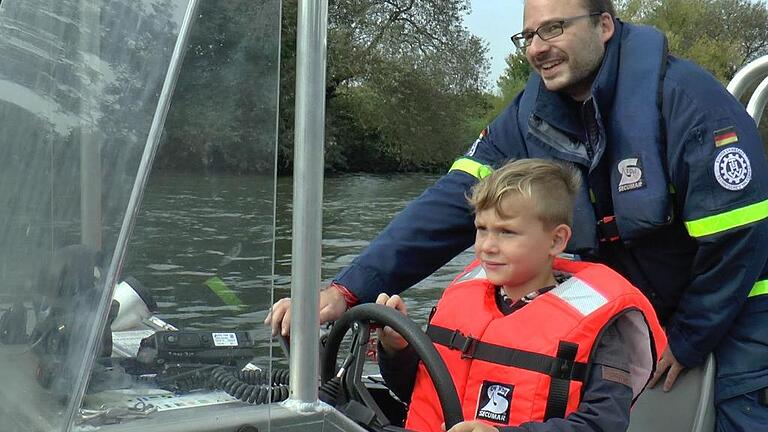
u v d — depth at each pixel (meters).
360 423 1.35
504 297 1.66
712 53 28.53
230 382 1.03
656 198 1.90
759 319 2.00
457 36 26.02
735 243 1.90
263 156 1.01
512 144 2.17
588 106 1.99
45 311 1.00
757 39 30.31
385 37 25.27
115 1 1.04
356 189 19.08
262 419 1.05
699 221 1.91
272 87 1.00
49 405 0.96
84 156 1.02
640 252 2.02
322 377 1.56
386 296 1.63
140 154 0.99
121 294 0.98
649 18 30.22
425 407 1.54
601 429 1.44
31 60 1.08
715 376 2.04
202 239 1.01
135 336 0.99
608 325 1.50
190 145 1.00
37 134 1.06
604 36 2.03
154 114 1.00
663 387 2.06
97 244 0.99
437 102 25.98
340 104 25.34
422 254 2.10
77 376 0.96
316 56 1.15
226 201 1.01
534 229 1.57
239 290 1.02
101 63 1.04
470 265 1.81
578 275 1.58
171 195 1.00
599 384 1.48
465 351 1.56
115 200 1.00
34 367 0.98
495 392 1.51
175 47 1.00
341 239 9.39
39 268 1.02
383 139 25.75
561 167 1.63
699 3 29.67
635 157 1.93
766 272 2.01
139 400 0.99
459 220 2.12
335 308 1.94
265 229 1.02
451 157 26.44
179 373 1.01
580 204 2.01
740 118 1.94
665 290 2.03
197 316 1.02
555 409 1.46
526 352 1.50
